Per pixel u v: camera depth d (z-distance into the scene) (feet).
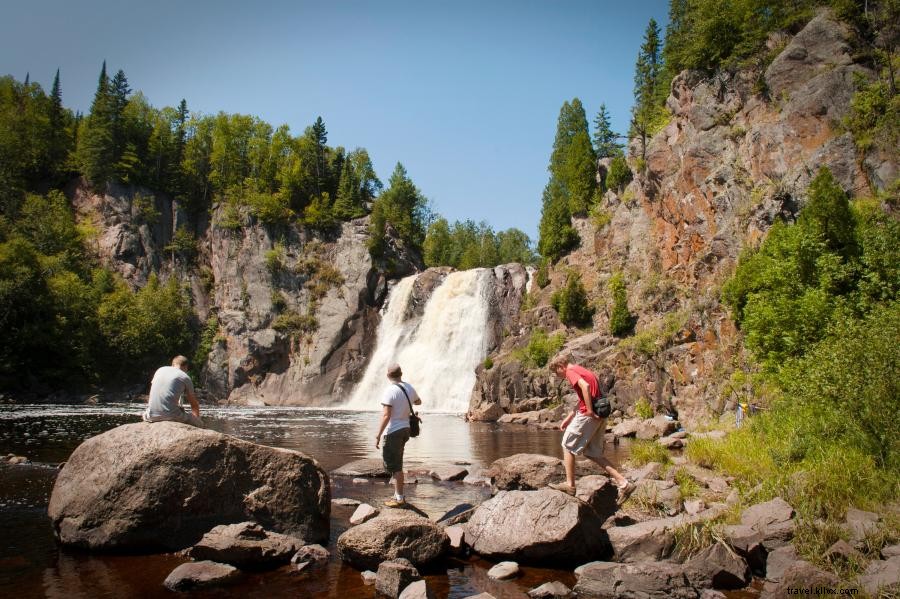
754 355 74.08
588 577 24.41
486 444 79.00
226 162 285.43
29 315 186.19
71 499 28.94
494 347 193.57
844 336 43.42
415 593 21.24
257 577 24.73
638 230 154.10
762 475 37.40
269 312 240.53
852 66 98.27
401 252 264.93
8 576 24.26
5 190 241.14
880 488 30.58
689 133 133.39
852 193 86.89
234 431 97.14
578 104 287.07
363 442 79.25
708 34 131.95
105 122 270.46
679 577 23.21
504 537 27.66
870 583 20.74
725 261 106.93
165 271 256.32
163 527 28.40
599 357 127.34
